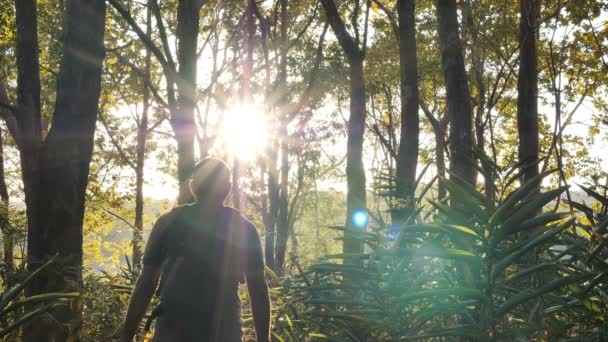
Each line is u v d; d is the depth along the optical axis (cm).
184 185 1305
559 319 339
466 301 290
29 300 305
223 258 317
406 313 332
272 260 2702
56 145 624
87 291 484
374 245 345
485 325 281
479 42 2431
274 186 2992
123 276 602
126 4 2703
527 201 273
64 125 629
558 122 1212
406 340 307
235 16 2850
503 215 273
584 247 311
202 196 326
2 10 2000
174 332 307
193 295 310
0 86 2189
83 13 639
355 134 1584
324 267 342
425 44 3011
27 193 625
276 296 419
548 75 2297
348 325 362
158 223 325
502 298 318
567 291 338
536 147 1201
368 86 3102
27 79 691
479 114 2505
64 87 634
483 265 281
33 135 641
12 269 428
